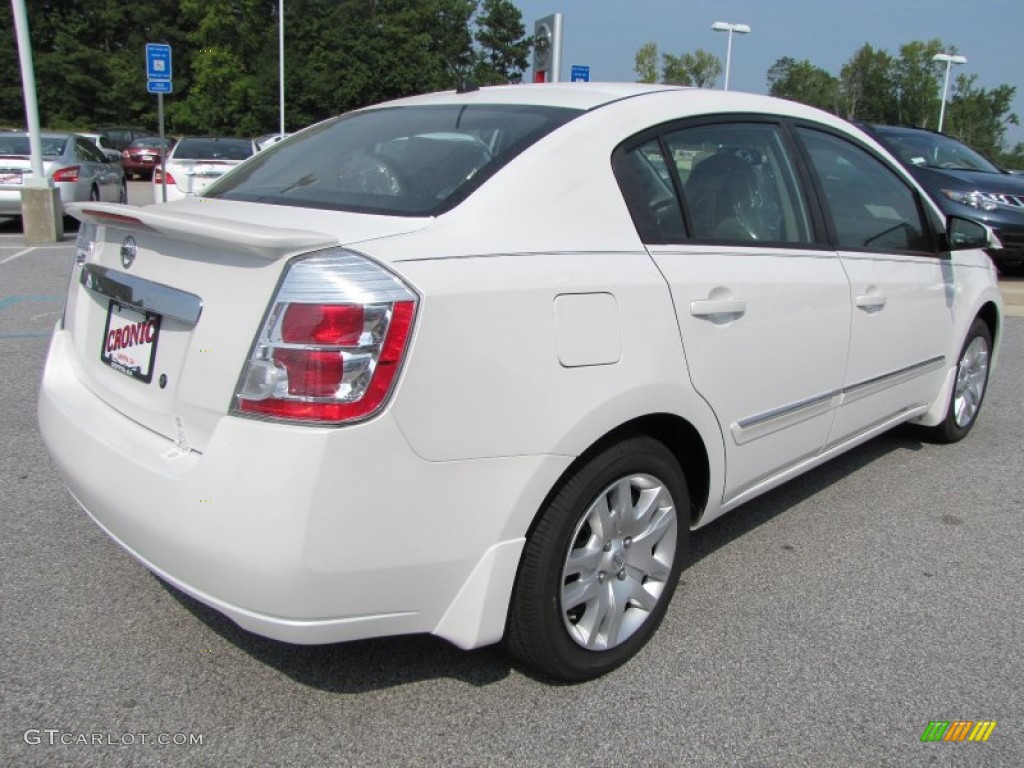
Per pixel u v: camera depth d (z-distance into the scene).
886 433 5.16
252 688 2.54
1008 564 3.50
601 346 2.40
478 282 2.17
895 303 3.80
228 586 2.05
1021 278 11.50
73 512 3.62
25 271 9.50
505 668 2.68
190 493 2.07
